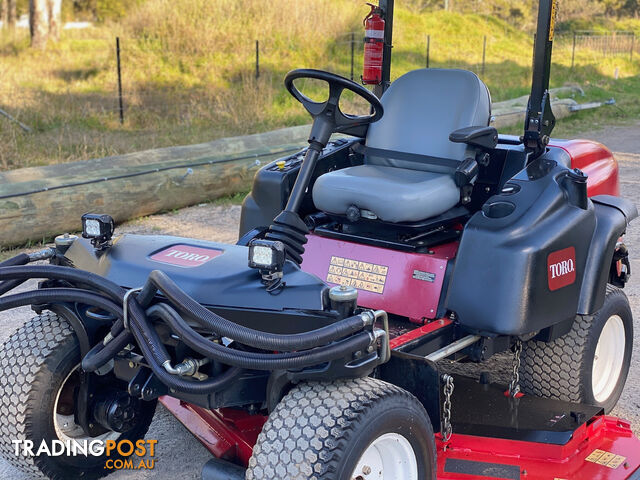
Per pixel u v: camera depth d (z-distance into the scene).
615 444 3.20
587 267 3.29
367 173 3.55
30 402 2.78
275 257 2.47
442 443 2.99
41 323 2.91
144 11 16.47
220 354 2.26
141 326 2.39
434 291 3.19
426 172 3.62
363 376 2.43
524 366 3.53
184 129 11.58
